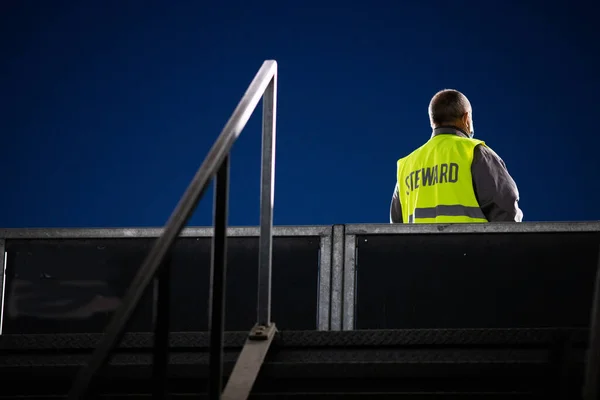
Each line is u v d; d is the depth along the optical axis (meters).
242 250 11.67
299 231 11.57
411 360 7.88
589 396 5.85
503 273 11.23
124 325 5.73
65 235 11.86
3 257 11.83
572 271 11.16
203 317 11.52
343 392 7.88
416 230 11.40
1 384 8.27
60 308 11.73
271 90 8.31
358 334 8.09
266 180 8.30
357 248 11.45
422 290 11.27
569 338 7.84
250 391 7.52
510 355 7.84
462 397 7.63
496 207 13.34
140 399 7.92
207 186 6.48
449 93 14.09
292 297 11.48
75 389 5.54
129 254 11.79
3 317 11.71
